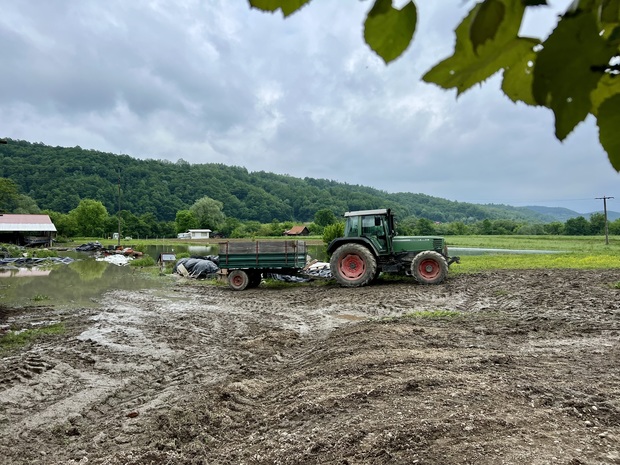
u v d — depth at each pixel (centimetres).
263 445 387
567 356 584
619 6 35
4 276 2053
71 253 3922
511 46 37
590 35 35
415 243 1377
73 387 584
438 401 417
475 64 39
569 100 36
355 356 593
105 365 675
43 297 1374
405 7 40
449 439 343
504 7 36
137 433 437
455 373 500
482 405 404
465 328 773
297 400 474
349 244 1370
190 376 611
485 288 1251
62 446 428
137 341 816
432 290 1230
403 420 381
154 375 627
